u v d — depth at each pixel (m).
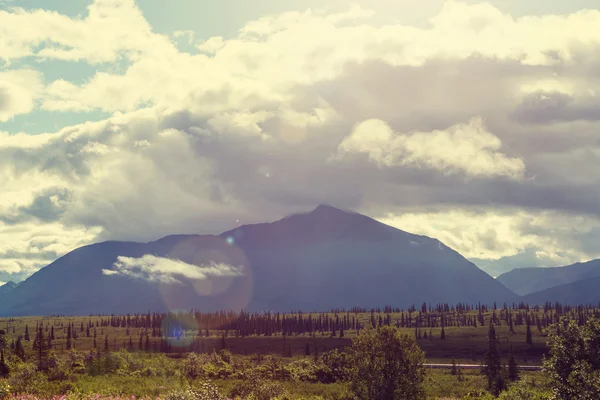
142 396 54.38
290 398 62.62
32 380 55.47
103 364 91.38
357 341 48.44
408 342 47.62
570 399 34.88
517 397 44.69
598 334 35.69
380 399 46.59
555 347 36.66
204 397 34.84
